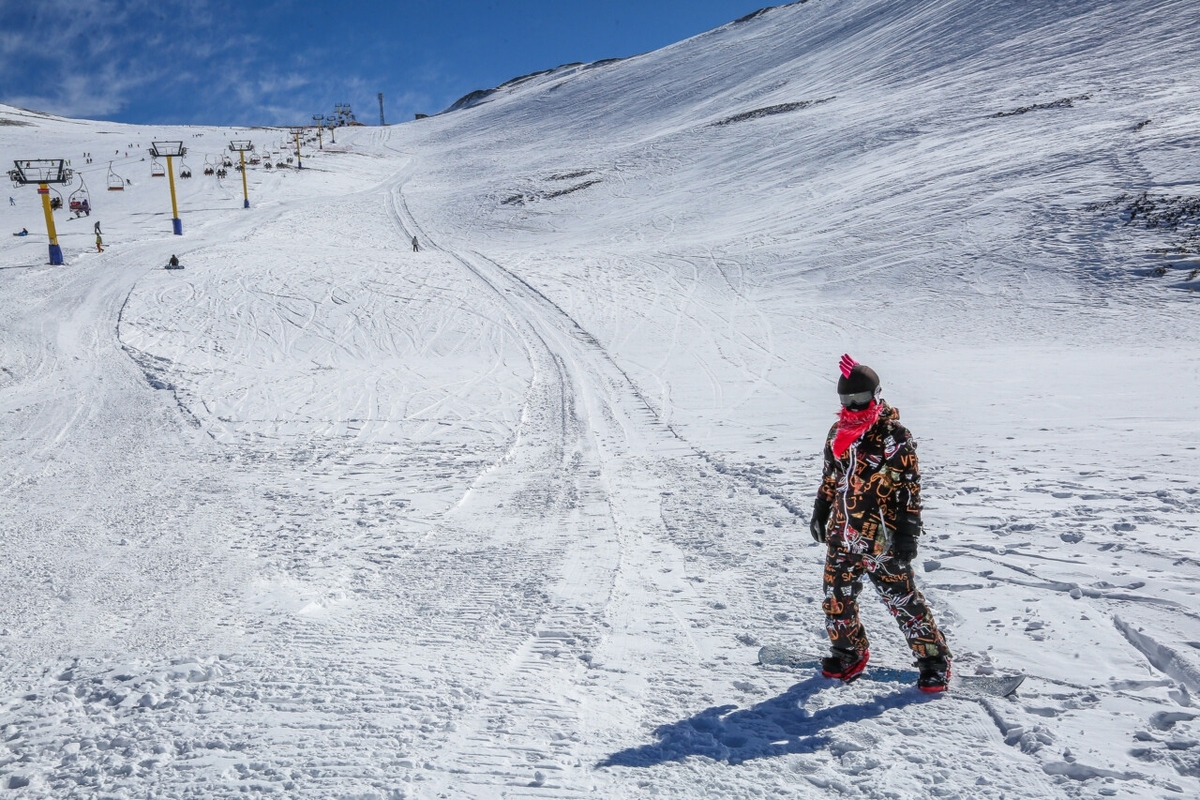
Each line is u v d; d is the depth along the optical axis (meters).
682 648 4.01
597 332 24.89
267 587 5.36
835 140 51.78
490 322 26.30
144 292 29.45
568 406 15.79
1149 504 6.07
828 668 3.52
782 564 5.41
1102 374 15.08
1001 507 6.33
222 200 60.44
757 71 101.25
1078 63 54.38
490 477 10.12
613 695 3.46
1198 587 4.23
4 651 4.32
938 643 3.30
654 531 6.77
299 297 29.11
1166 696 3.13
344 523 7.59
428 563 6.02
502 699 3.43
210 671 3.78
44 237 43.88
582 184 58.31
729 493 8.13
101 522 8.02
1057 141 37.16
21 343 23.28
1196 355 17.03
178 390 17.81
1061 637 3.79
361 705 3.37
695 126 71.56
